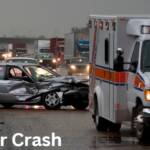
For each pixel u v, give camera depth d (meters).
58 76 38.09
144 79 22.31
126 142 22.80
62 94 37.03
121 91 24.47
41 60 114.75
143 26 23.83
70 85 37.06
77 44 96.38
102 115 26.41
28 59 66.69
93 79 28.55
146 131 22.38
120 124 26.67
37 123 29.00
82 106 37.16
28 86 37.34
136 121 23.11
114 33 24.84
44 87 37.12
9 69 37.62
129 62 24.11
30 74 37.38
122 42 24.61
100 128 26.80
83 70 84.94
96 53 27.95
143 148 21.16
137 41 23.98
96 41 28.00
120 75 24.39
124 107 24.48
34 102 37.28
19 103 37.47
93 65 28.56
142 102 22.31
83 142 22.75
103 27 26.67
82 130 26.61
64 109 37.72
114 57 24.77
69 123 29.28
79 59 89.06
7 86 37.41
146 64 23.09
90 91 29.11
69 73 85.38
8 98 37.41
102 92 26.67
